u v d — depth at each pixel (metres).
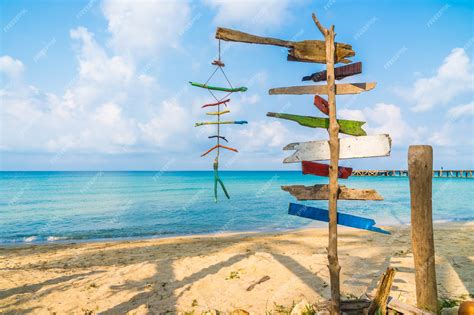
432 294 4.29
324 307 4.53
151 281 7.20
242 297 6.09
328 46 4.20
